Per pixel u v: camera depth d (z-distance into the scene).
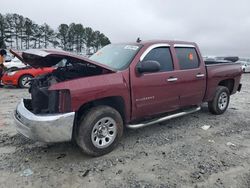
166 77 4.98
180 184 3.48
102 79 4.13
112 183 3.50
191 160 4.15
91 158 4.18
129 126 4.62
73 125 3.92
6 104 7.98
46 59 4.46
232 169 3.89
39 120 3.69
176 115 5.44
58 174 3.70
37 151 4.41
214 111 6.66
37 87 4.21
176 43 5.40
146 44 4.88
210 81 6.10
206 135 5.27
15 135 5.11
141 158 4.20
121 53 4.89
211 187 3.43
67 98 3.81
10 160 4.08
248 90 11.79
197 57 5.82
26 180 3.55
